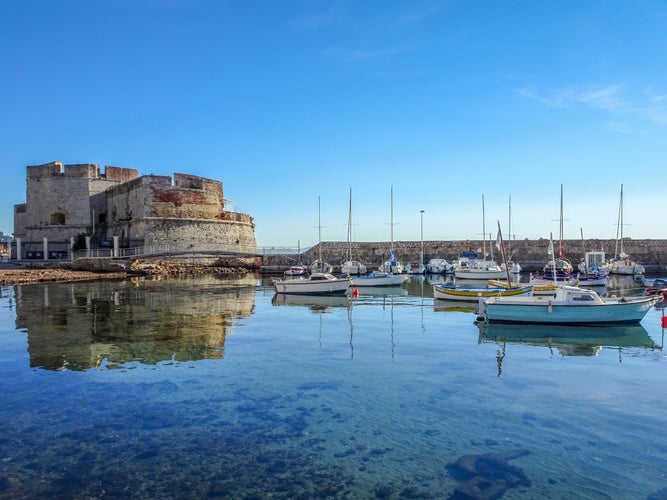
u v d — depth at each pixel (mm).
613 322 16328
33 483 5965
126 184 51125
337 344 13711
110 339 14500
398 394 9094
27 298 26000
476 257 58062
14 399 8914
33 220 54688
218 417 8023
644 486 5801
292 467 6344
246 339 14500
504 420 7797
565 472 6137
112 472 6238
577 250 59719
